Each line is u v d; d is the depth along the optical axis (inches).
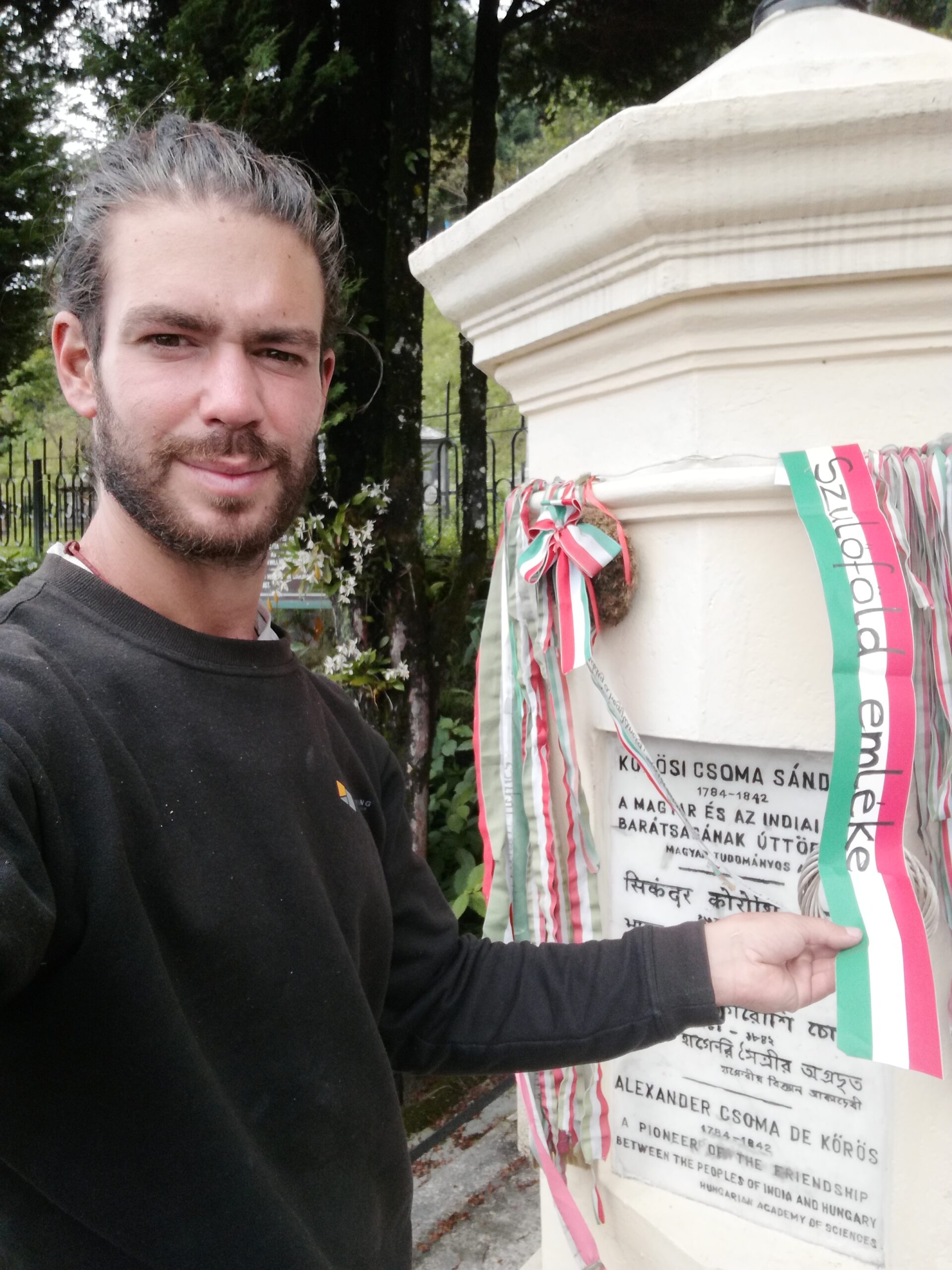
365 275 116.2
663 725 44.4
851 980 35.0
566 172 39.2
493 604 54.3
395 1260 36.9
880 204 35.7
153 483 31.4
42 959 25.2
